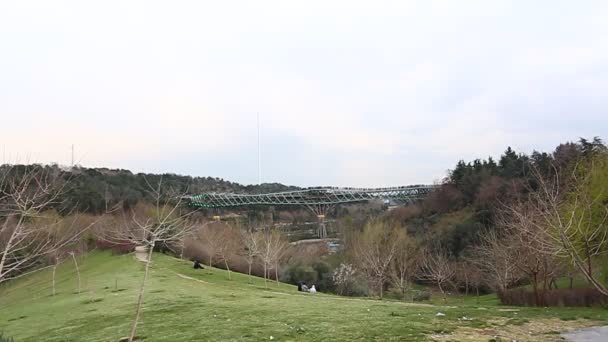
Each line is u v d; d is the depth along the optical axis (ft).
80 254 223.92
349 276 235.20
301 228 450.71
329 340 62.39
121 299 119.65
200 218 278.67
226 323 78.95
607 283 108.58
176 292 127.24
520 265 124.26
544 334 65.92
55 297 148.66
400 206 454.81
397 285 222.48
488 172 375.45
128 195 265.34
